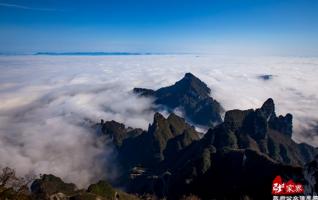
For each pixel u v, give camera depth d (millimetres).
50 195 110125
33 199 58875
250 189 121938
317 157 102188
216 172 146000
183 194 146750
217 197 131125
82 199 107312
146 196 161125
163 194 160000
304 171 100438
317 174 94375
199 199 134500
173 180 162500
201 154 166125
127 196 129625
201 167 156250
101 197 114312
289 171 107688
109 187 125062
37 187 140625
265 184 116000
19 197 47969
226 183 135625
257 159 134750
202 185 144625
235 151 148250
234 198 123500
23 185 49406
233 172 138875
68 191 126500
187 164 166750
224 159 149000
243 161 139125
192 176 154250
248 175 130750
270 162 126375
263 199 111375
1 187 46625
